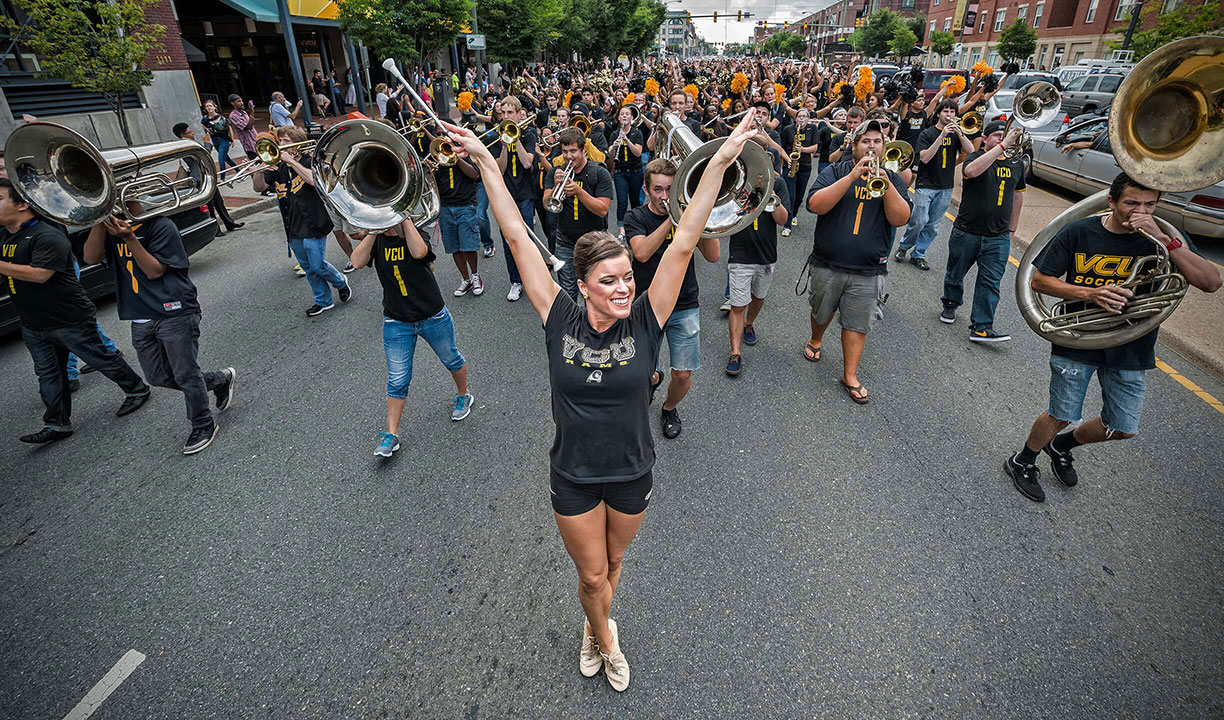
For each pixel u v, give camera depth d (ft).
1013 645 8.73
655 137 25.02
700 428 13.92
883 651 8.68
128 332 19.44
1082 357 10.30
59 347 13.25
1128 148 8.39
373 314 20.27
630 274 6.24
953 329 18.72
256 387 15.87
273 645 8.94
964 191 17.04
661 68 79.87
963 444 13.20
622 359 6.59
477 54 71.05
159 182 12.00
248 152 43.14
